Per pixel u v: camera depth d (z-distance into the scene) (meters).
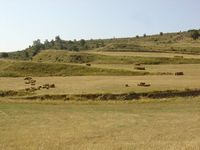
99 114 49.50
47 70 105.50
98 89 67.06
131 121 43.72
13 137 34.62
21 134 36.16
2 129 38.91
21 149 29.78
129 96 62.66
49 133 36.62
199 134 35.66
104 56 139.38
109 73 97.94
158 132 36.84
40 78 89.00
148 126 40.38
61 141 32.69
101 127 39.88
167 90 64.06
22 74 103.31
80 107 56.75
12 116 47.47
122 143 31.61
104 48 194.75
